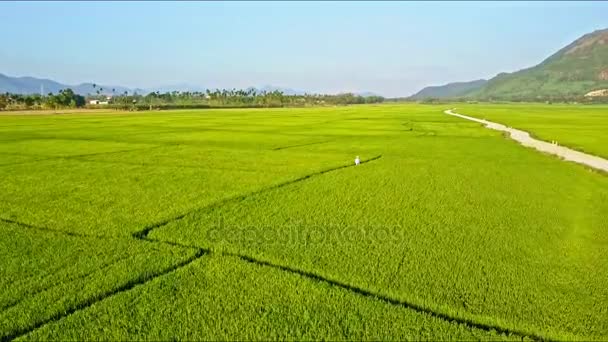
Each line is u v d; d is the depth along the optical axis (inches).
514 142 1752.0
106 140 1763.0
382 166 1125.1
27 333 344.2
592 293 411.2
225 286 420.5
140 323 355.9
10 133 2052.2
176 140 1777.8
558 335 341.4
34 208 700.7
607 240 560.4
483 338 337.7
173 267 467.8
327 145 1617.9
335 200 753.0
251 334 341.7
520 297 401.7
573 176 1003.3
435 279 438.0
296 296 399.9
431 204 729.0
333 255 501.4
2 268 462.3
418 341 333.4
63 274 446.9
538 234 578.9
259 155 1341.0
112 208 701.9
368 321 359.3
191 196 784.3
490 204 732.7
